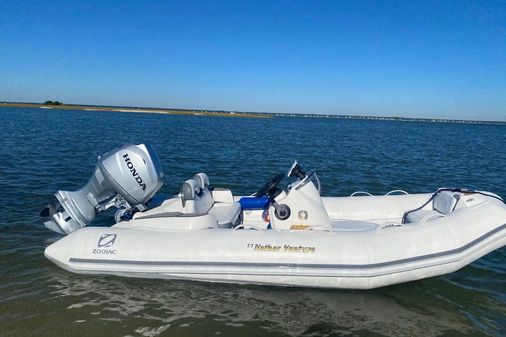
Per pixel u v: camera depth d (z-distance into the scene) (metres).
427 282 4.18
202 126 42.28
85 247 4.07
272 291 3.86
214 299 3.73
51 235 5.27
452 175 11.95
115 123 40.25
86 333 3.15
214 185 9.40
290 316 3.50
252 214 5.34
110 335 3.14
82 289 3.83
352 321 3.46
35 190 7.84
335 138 28.78
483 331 3.38
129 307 3.55
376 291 3.93
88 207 4.55
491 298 3.95
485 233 4.07
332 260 3.78
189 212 4.30
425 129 60.28
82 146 16.22
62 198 4.56
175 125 42.28
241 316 3.48
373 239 3.90
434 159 16.14
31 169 10.12
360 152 18.12
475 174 12.31
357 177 10.98
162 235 4.09
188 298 3.73
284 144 21.62
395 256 3.79
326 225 4.58
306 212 4.51
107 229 4.23
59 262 4.09
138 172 4.22
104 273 4.05
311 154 16.64
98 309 3.51
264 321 3.42
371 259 3.77
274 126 50.06
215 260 3.87
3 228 5.50
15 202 6.86
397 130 50.91
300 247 3.85
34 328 3.20
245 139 24.55
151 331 3.22
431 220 4.18
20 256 4.57
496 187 10.20
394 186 9.91
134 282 3.98
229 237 4.00
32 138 18.44
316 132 37.31
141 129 31.78
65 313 3.43
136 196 4.30
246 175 10.88
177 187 9.11
